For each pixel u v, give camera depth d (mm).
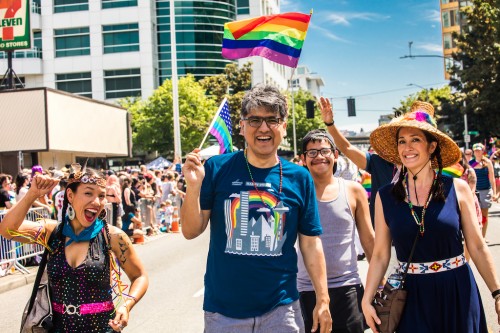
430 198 3477
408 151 3586
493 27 36969
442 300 3408
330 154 4688
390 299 3447
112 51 62531
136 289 3582
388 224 3602
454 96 43781
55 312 3428
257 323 3297
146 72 62062
